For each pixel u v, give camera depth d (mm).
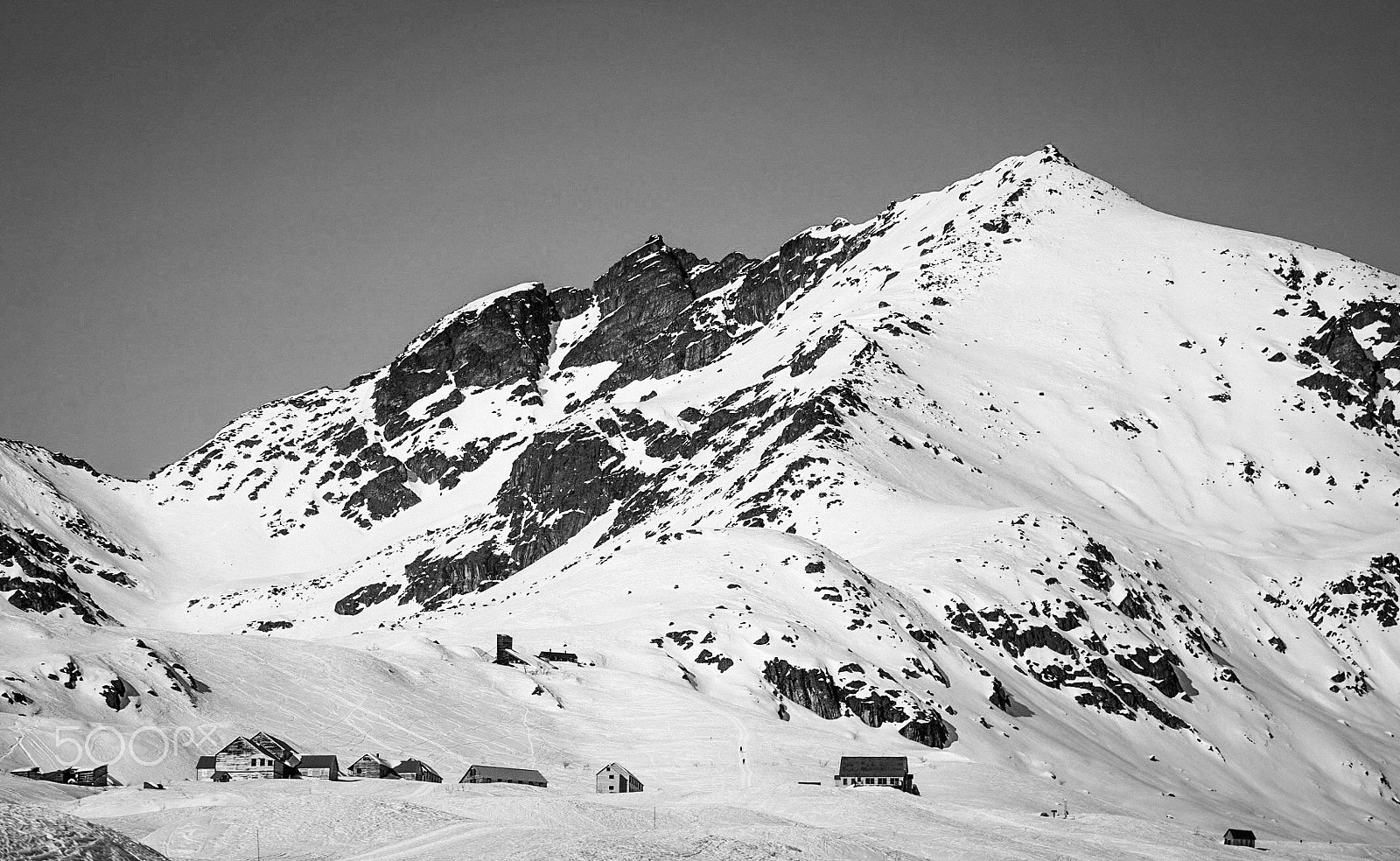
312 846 118000
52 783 153500
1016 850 142125
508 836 117562
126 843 52250
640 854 109375
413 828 123625
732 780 185125
